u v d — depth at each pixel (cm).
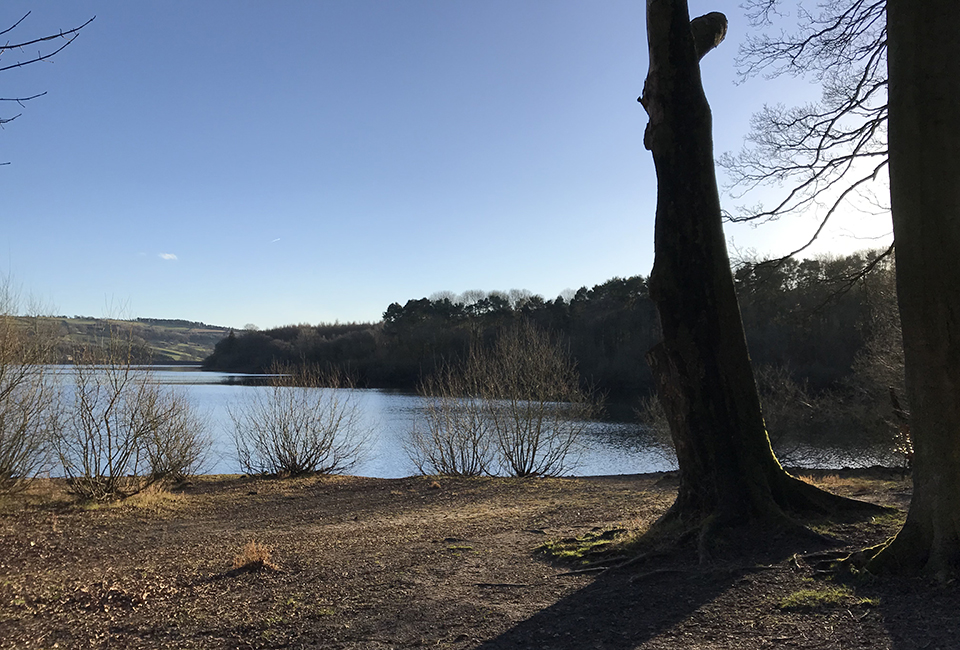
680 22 606
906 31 450
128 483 1368
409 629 421
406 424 2872
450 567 591
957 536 419
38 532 879
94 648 406
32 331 1246
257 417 2033
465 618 438
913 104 444
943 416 429
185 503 1237
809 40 756
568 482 1440
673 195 608
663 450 2058
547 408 1812
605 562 553
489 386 1806
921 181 439
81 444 1255
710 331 600
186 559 700
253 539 842
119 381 1302
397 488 1434
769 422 1889
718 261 605
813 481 1144
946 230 430
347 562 633
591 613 429
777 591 433
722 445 593
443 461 1814
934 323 432
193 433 1603
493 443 1831
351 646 395
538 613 438
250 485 1549
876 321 1520
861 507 611
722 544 537
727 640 364
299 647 397
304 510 1152
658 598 446
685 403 604
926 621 362
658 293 612
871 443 1781
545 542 677
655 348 624
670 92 607
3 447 1162
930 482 434
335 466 1856
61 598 516
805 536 536
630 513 857
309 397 1844
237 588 544
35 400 1216
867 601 395
